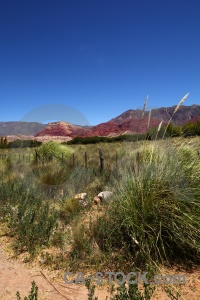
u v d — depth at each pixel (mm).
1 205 5777
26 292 2912
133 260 3510
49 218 4680
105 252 3672
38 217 5141
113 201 4559
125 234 3967
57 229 4598
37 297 2820
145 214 3791
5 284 3066
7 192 6379
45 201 6059
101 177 7809
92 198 6109
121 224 3795
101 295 2877
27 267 3469
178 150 4406
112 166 8000
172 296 2795
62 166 8688
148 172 4082
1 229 4660
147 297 2498
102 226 4078
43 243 4074
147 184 3988
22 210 5012
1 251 3902
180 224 3715
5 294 2861
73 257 3627
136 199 3939
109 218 4340
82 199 6027
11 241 4207
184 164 4281
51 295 2871
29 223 4586
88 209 5457
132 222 3807
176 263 3535
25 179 7344
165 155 4305
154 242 3668
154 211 3785
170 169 4047
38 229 4254
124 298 2473
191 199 3787
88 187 7199
